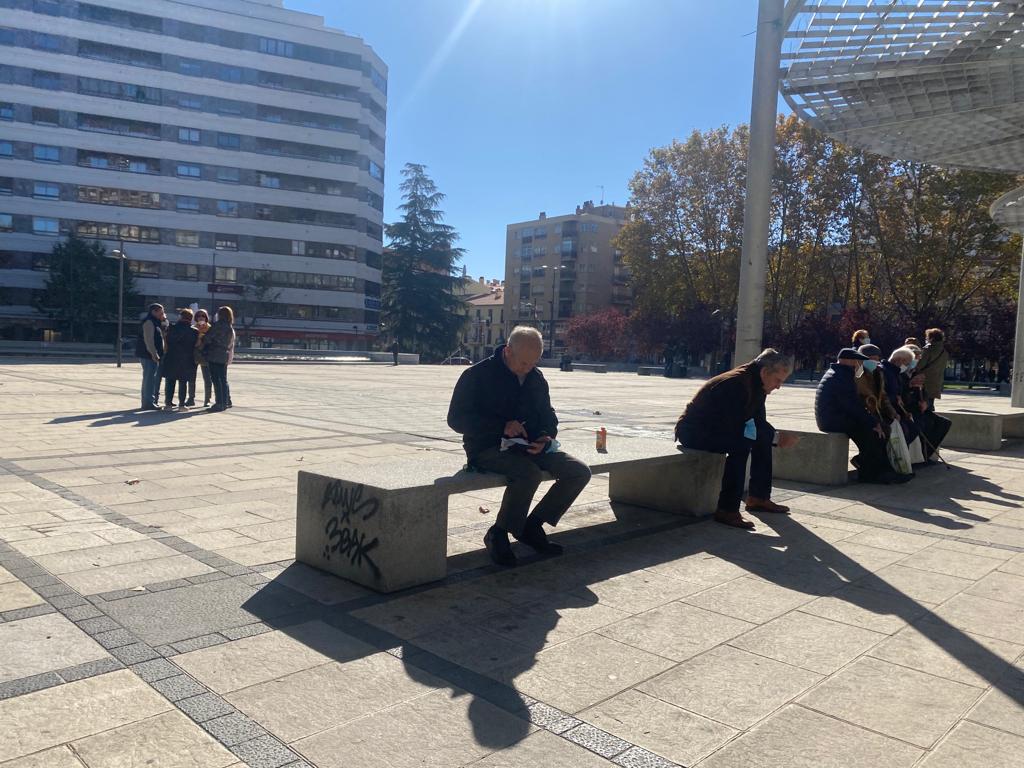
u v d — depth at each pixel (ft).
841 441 24.18
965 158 39.75
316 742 7.78
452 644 10.57
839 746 8.04
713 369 166.61
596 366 169.78
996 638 11.30
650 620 11.78
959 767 7.66
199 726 8.01
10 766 7.07
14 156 184.55
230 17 203.00
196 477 21.93
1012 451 34.47
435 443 30.55
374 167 233.96
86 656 9.65
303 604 11.94
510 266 324.19
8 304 186.19
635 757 7.71
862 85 31.55
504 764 7.48
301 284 215.92
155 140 197.77
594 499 20.95
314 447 28.58
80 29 188.34
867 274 159.43
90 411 38.58
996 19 26.05
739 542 16.78
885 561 15.47
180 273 202.69
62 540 14.93
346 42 215.51
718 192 159.33
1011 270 128.57
